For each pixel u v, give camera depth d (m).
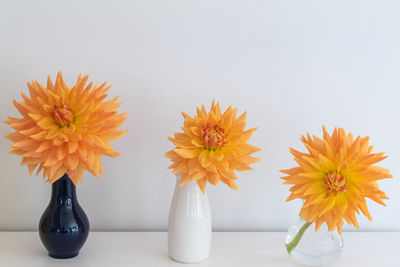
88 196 0.97
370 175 0.73
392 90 1.00
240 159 0.75
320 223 0.75
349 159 0.74
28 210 0.96
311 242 0.79
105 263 0.78
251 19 0.96
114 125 0.76
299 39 0.98
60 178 0.78
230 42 0.96
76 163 0.72
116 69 0.94
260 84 0.98
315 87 0.99
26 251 0.83
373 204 1.03
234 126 0.77
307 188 0.75
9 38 0.91
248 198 1.01
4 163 0.94
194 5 0.95
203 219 0.79
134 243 0.89
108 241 0.90
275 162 1.00
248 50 0.97
